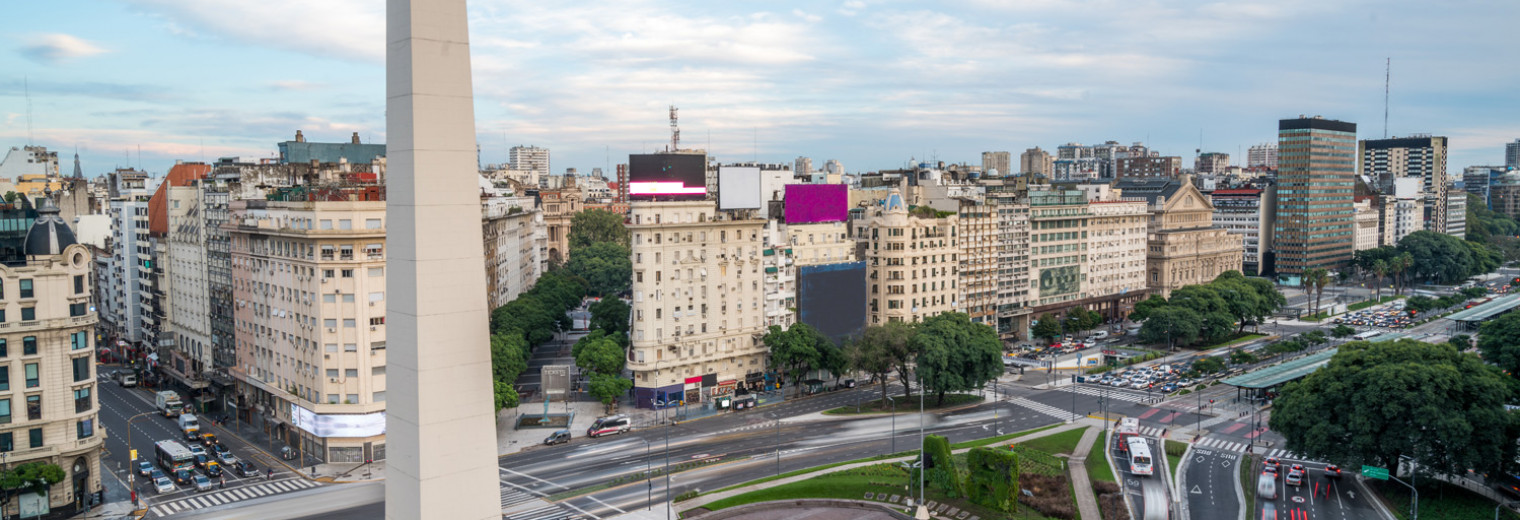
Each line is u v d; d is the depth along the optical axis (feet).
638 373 601.62
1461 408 399.65
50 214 400.47
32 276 386.32
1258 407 595.47
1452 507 392.27
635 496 417.28
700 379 618.44
